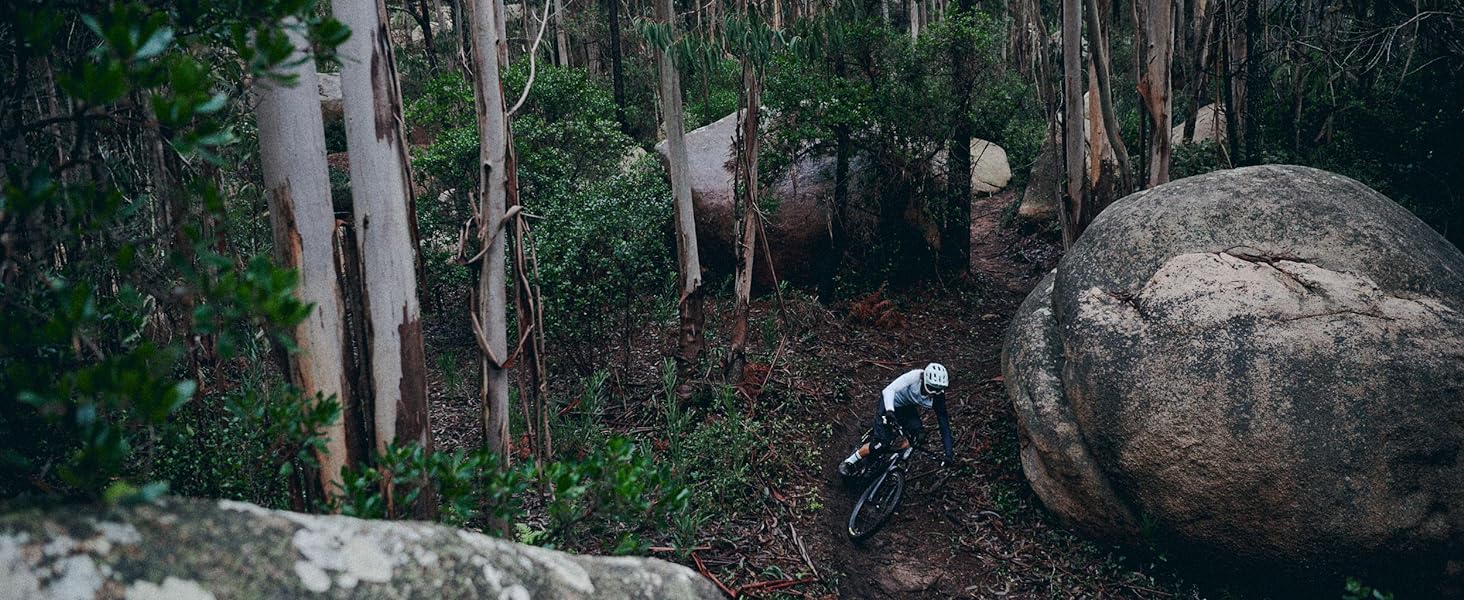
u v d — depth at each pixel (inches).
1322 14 452.1
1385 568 203.5
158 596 55.4
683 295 327.3
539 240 321.1
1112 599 230.5
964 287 475.2
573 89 441.4
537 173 402.9
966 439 316.5
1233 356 217.5
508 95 420.8
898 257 461.4
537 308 195.0
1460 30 365.4
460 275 368.8
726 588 211.8
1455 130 371.6
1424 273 229.1
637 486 121.7
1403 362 207.5
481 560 73.1
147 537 58.1
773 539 250.8
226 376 200.2
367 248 143.6
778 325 399.9
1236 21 439.5
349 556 66.2
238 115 160.2
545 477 121.9
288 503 139.3
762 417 315.6
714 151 465.7
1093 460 240.2
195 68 70.7
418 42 815.1
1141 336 233.1
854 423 335.0
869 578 245.9
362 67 140.0
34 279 90.4
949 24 419.2
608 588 80.3
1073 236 369.7
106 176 119.8
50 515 55.7
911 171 435.5
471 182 382.3
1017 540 259.3
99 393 62.2
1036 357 264.1
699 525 240.8
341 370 138.9
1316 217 242.2
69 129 114.5
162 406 64.2
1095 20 335.3
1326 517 203.5
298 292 133.0
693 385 316.8
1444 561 199.3
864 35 403.2
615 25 724.7
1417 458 200.2
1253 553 215.9
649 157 449.4
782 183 448.8
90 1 89.2
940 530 269.0
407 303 147.9
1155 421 222.2
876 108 417.4
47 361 94.0
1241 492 210.8
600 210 329.4
